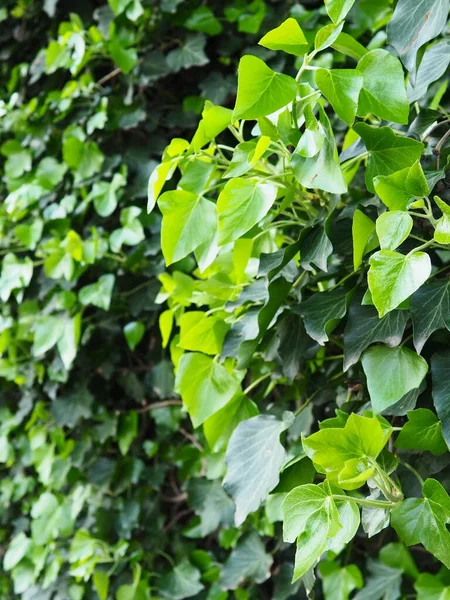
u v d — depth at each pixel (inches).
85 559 59.6
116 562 59.7
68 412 64.1
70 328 60.4
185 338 41.2
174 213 35.5
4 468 73.8
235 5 61.4
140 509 61.9
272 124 33.6
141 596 58.4
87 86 64.4
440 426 31.6
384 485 30.1
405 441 32.0
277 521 54.9
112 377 65.1
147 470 62.1
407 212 28.6
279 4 61.0
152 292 60.6
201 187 36.7
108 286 58.6
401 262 27.8
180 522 62.8
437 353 31.0
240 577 54.5
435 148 34.2
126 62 61.7
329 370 41.3
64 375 63.1
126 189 62.5
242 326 39.0
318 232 35.2
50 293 65.4
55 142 67.4
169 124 63.5
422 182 28.7
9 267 63.8
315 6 60.6
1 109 64.2
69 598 64.0
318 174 31.3
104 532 61.5
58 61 63.9
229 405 42.2
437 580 47.4
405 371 30.6
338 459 29.7
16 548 67.1
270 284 34.9
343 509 29.5
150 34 62.9
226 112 35.7
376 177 29.0
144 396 63.3
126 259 60.7
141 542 61.6
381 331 31.8
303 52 33.4
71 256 59.4
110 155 64.7
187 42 62.0
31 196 64.3
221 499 56.6
